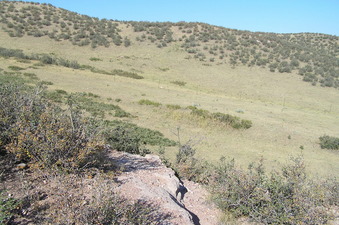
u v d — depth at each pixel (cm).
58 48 4803
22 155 565
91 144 580
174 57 5153
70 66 3775
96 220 399
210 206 648
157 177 680
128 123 1870
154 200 536
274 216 550
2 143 581
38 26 5550
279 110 2962
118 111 2119
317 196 592
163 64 4769
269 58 5350
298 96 3844
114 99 2502
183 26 6900
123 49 5334
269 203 573
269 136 2048
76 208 421
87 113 1878
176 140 1711
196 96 3153
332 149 1931
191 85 3859
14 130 579
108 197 436
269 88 4059
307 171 1424
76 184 501
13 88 735
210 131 2014
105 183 520
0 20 5359
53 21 5962
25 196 456
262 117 2539
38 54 4162
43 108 692
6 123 602
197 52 5462
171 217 493
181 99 2864
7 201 429
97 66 4134
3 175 517
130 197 520
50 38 5147
